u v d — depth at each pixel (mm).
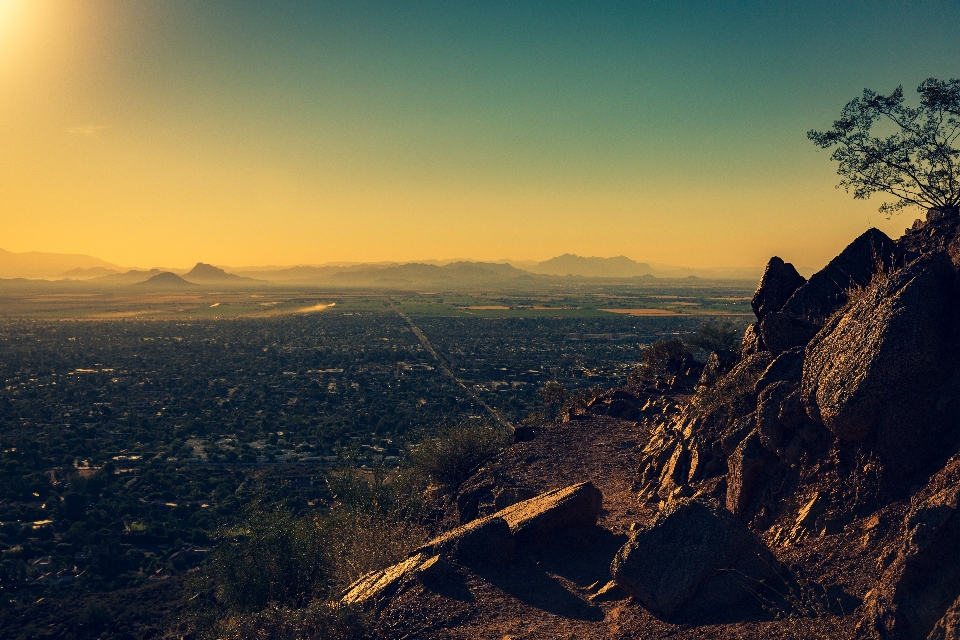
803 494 9406
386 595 9438
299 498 59562
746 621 7375
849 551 7914
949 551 6254
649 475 15367
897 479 8219
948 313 8789
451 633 8312
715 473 12516
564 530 11227
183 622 30562
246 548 14312
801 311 12781
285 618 9000
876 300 9227
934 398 8234
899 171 14023
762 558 8047
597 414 22078
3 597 40531
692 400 15695
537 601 9094
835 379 9125
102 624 33969
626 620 8148
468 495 16281
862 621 6570
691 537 8328
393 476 20156
